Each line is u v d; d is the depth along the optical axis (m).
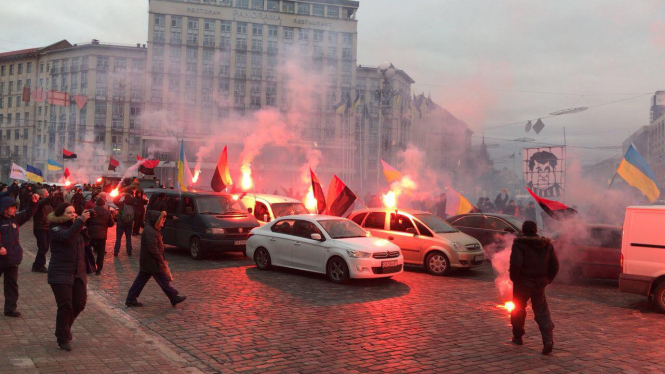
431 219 13.79
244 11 82.62
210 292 10.05
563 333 7.57
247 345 6.65
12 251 7.45
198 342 6.74
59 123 85.94
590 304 9.85
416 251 13.20
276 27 83.56
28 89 31.11
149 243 8.58
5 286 7.54
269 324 7.73
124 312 8.29
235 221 14.67
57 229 6.17
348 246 11.21
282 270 12.95
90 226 11.51
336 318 8.19
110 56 83.38
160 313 8.27
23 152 93.31
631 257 9.43
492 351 6.58
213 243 14.09
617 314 8.97
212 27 82.06
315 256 11.74
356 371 5.75
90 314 8.02
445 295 10.29
